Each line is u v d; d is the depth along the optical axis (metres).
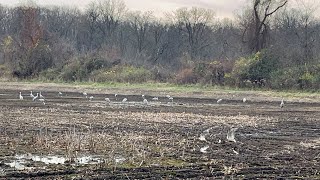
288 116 31.28
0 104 36.03
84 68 62.03
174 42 86.75
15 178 13.80
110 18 91.69
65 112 31.16
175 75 57.66
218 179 13.91
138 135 21.69
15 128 23.34
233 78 52.22
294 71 50.66
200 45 83.69
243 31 61.44
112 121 26.67
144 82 57.06
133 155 17.09
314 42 60.69
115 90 51.34
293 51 55.19
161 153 17.55
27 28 68.38
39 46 66.12
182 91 49.16
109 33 90.88
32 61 64.88
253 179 14.04
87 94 48.44
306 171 15.23
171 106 37.03
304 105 39.59
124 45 87.94
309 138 22.33
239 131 24.16
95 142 18.98
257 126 26.14
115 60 64.88
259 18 58.91
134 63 66.31
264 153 18.33
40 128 23.41
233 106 37.91
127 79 57.94
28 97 43.53
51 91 52.00
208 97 46.12
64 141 19.38
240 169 15.35
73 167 15.27
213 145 19.73
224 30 80.69
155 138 20.91
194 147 19.12
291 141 21.34
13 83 58.19
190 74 54.97
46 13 94.88
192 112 32.50
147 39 87.75
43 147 18.42
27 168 15.08
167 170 15.03
